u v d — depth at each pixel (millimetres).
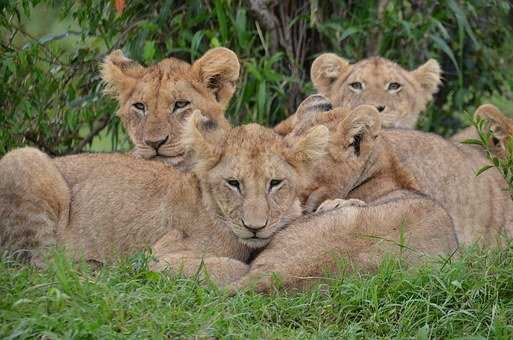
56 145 14547
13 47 13992
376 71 15320
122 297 8953
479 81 17125
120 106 12914
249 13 15242
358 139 11922
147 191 11039
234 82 13117
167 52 14656
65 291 8750
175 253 10508
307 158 10656
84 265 9836
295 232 10148
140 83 12664
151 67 13023
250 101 15305
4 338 8039
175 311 8906
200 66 12805
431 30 16266
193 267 10195
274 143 10562
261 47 15406
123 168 11281
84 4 13977
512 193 10820
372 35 16297
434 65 15945
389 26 15719
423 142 12883
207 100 12789
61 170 11414
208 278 9664
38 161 11070
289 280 9547
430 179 12625
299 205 10969
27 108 13586
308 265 9633
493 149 14016
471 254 10422
